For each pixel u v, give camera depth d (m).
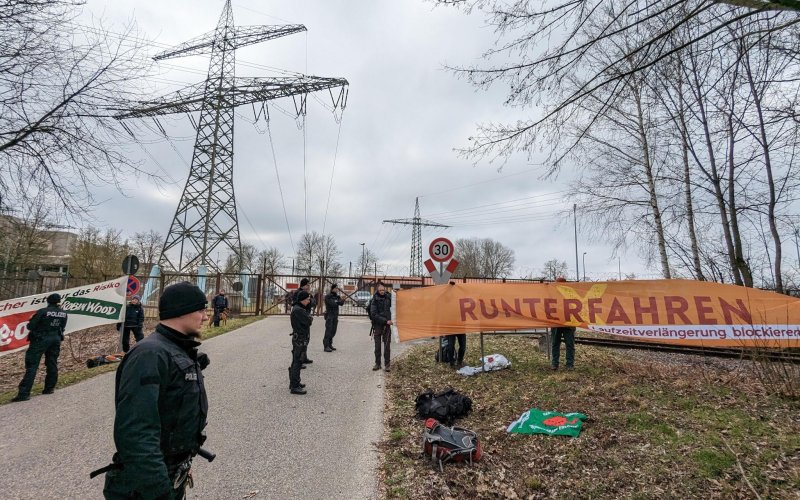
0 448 4.72
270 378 7.94
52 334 6.98
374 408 6.27
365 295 23.44
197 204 29.19
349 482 4.03
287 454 4.63
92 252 37.00
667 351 11.23
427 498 3.77
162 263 28.00
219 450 4.70
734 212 14.05
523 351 10.58
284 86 29.86
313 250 58.16
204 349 10.66
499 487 3.96
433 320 8.55
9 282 18.12
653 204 17.62
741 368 8.73
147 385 1.88
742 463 4.03
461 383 7.55
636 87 5.23
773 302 7.57
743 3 3.75
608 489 3.85
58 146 8.45
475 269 81.75
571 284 8.35
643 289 8.05
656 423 5.10
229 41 30.77
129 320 11.21
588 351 10.83
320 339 13.20
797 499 3.46
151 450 1.80
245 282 20.47
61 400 6.61
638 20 4.57
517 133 5.64
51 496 3.68
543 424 5.20
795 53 5.21
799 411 5.35
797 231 13.32
